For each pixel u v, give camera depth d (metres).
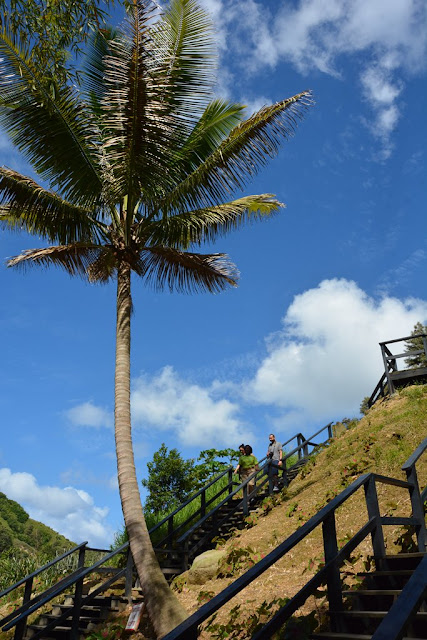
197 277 11.98
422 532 5.27
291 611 3.61
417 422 12.13
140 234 10.85
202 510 12.76
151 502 19.97
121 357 9.78
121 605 9.17
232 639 5.88
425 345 17.14
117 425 9.20
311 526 3.82
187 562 10.73
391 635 2.09
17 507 90.25
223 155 10.25
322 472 12.56
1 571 14.38
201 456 20.89
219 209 11.19
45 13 6.62
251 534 10.52
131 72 8.87
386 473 10.34
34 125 9.54
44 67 7.27
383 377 17.83
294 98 9.85
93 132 10.03
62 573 13.87
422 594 2.39
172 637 2.49
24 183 10.21
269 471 13.30
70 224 10.91
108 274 12.98
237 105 11.26
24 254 10.80
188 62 9.66
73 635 8.29
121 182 9.96
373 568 5.99
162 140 9.39
